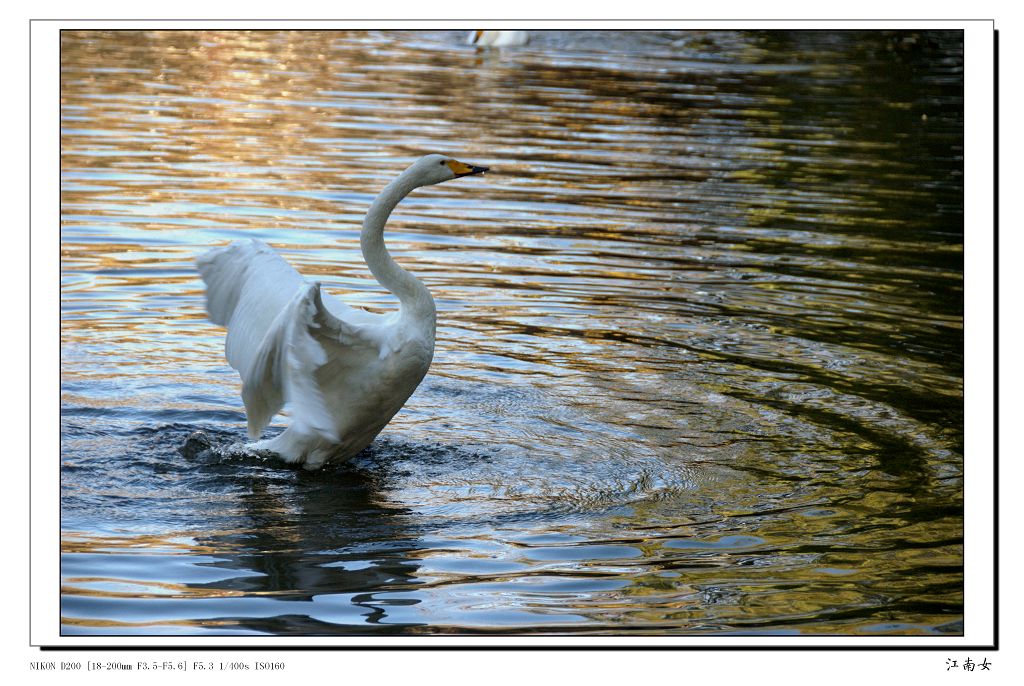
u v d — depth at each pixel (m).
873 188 17.84
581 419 9.68
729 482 8.52
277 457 8.69
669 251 14.47
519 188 16.83
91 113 19.69
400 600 6.68
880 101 24.42
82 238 13.77
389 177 16.86
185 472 8.45
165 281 12.67
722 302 12.78
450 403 9.95
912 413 9.90
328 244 14.04
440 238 14.58
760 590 6.91
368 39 28.77
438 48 27.97
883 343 11.66
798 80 26.23
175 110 20.25
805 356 11.26
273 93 22.02
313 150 18.06
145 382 10.11
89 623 6.30
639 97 23.53
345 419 8.48
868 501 8.20
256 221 14.67
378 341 8.27
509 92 23.27
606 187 17.14
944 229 15.88
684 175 18.03
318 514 7.84
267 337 7.11
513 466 8.76
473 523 7.76
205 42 27.30
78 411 9.38
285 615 6.49
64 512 7.65
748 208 16.53
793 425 9.61
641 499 8.22
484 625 6.41
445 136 19.36
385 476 8.53
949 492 8.33
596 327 11.92
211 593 6.70
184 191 15.73
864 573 7.14
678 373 10.77
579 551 7.38
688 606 6.70
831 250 14.79
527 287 13.00
